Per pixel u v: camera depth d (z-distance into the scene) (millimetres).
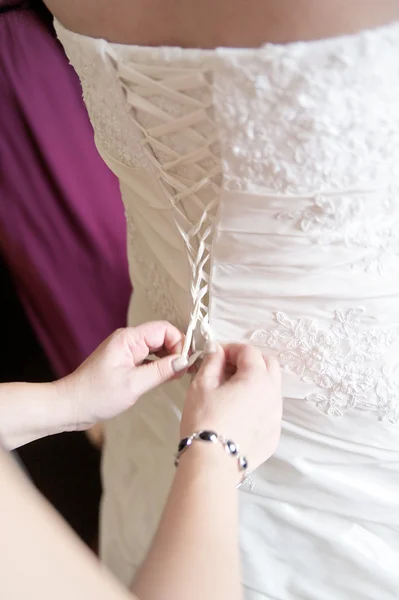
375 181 549
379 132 511
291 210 573
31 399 681
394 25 461
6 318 1884
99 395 700
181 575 417
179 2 492
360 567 782
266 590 825
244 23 473
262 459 620
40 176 1420
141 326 737
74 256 1532
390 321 662
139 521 1030
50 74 1315
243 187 565
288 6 449
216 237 629
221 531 463
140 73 564
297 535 802
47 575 270
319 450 752
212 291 680
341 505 775
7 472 287
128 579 1049
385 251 617
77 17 597
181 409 908
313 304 653
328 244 600
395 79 486
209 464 519
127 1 526
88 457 1693
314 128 501
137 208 782
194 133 563
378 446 734
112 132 683
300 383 706
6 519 268
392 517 785
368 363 677
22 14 1272
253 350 657
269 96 493
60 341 1712
